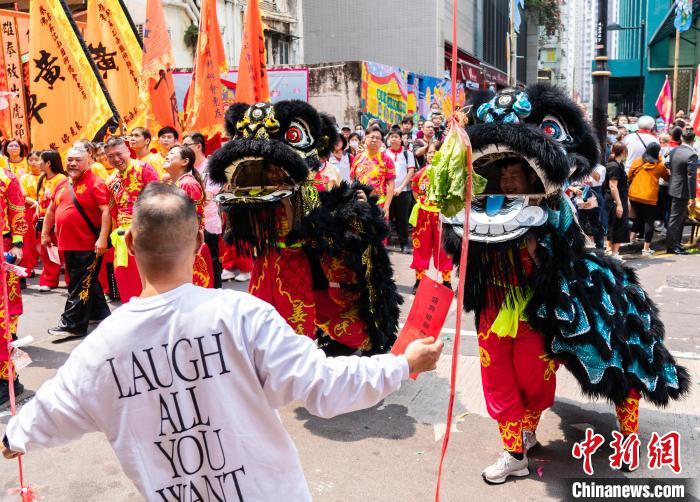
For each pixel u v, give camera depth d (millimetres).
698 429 4098
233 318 1789
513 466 3561
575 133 3543
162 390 1764
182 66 17312
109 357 1764
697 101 11633
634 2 51594
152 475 1783
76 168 6035
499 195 3406
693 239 10523
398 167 9930
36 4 7711
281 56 21719
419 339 2041
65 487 3639
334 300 4719
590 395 3508
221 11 17859
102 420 1785
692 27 32531
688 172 9562
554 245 3309
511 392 3510
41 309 7379
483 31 31438
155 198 1840
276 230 4418
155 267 1827
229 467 1779
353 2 26016
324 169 4957
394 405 4578
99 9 8984
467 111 3475
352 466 3771
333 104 17641
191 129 8453
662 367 3535
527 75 30750
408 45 25609
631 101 52969
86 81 7711
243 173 4398
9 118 9297
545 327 3381
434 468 3734
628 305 3562
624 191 9203
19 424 1830
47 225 7121
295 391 1786
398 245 10914
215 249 7363
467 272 3424
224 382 1771
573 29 53938
